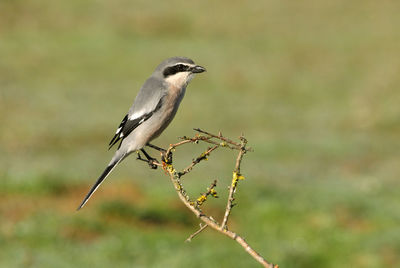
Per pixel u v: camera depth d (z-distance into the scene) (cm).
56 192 1312
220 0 4194
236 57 3148
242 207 1326
